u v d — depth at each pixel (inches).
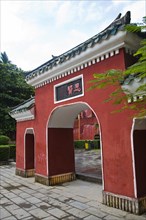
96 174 407.8
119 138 237.6
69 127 394.9
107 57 251.0
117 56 241.0
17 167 474.0
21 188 348.8
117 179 237.0
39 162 380.2
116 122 241.4
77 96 295.0
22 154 455.2
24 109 408.8
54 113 350.0
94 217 218.2
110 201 243.0
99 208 241.0
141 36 225.3
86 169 483.8
